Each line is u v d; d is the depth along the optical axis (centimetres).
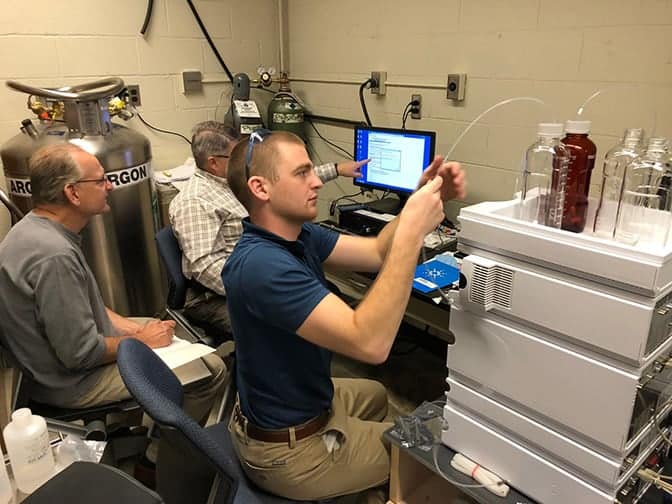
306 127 324
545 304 102
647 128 182
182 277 214
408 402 237
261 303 122
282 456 137
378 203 258
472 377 120
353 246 154
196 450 102
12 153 231
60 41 258
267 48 325
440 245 222
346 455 142
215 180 217
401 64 259
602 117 193
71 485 93
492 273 109
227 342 221
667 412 115
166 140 303
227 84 317
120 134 246
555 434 109
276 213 130
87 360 167
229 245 217
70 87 236
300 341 132
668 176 113
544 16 201
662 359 101
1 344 166
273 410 137
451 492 145
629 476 107
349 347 116
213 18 301
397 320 115
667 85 175
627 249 90
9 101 251
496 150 229
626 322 92
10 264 158
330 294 121
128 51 279
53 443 133
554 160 117
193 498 116
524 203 120
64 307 159
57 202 164
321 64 305
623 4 179
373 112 281
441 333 273
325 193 322
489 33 220
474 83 230
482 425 122
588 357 100
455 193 136
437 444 135
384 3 259
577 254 96
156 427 115
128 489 92
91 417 173
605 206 114
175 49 293
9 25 244
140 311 268
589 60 192
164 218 284
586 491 107
